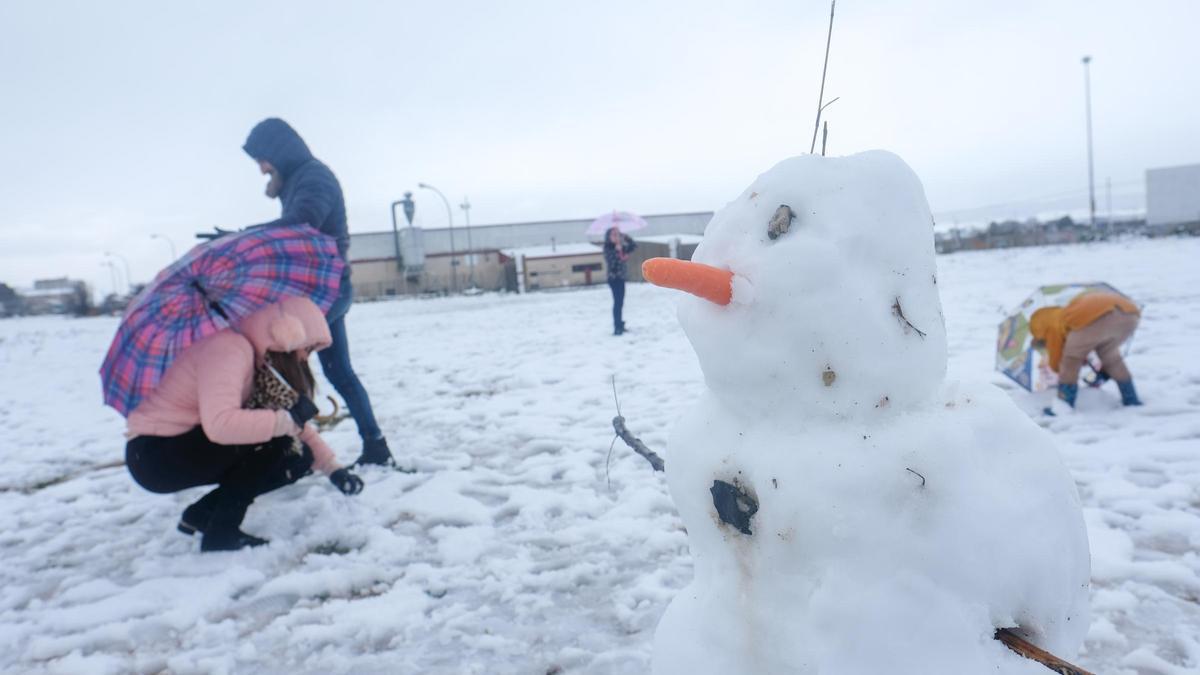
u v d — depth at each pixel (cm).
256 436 293
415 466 413
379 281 4712
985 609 94
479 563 286
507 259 4572
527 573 274
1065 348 434
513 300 2431
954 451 94
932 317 101
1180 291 952
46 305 6050
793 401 98
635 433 455
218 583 281
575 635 231
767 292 95
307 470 342
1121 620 217
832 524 93
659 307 1445
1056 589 98
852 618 92
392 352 1002
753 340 97
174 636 248
